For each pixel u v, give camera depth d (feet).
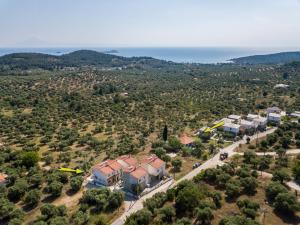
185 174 286.46
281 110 517.55
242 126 414.00
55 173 274.57
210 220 201.67
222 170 270.87
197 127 434.30
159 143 352.08
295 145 349.20
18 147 363.56
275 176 256.11
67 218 211.00
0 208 216.54
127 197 247.29
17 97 603.67
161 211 209.36
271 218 201.98
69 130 419.74
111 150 345.72
